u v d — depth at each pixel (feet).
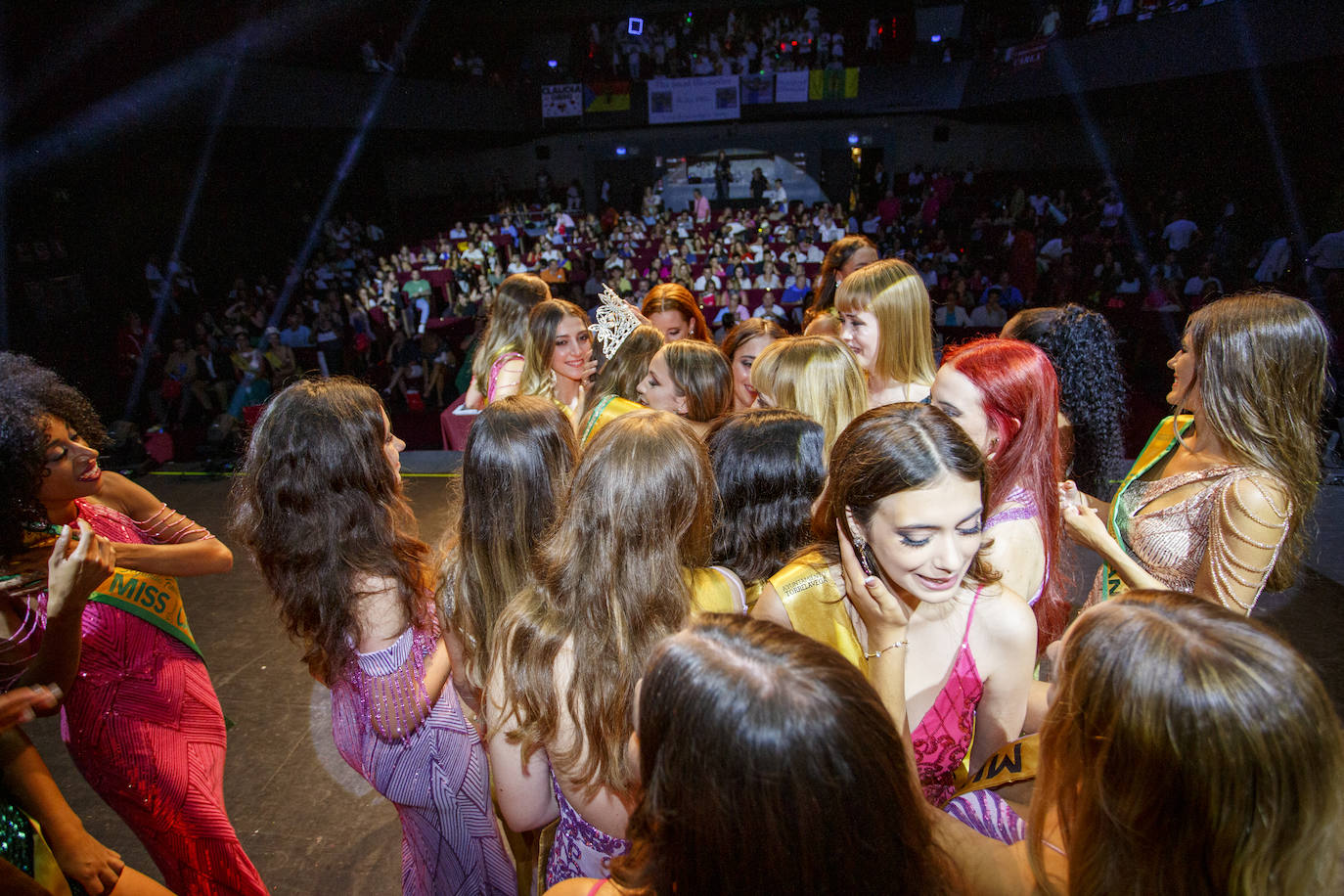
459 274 49.47
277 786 9.27
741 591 5.41
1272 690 2.65
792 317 45.60
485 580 5.50
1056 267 41.34
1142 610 2.99
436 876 6.29
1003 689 5.13
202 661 6.79
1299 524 5.84
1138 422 28.02
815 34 62.08
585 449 4.91
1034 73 50.44
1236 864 2.72
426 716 5.95
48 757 9.88
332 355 39.34
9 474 5.23
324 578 5.54
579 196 65.62
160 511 6.67
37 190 40.19
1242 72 37.70
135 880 5.66
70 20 39.55
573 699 4.56
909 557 4.32
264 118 49.03
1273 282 33.27
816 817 2.50
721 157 65.26
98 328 41.60
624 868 3.07
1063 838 3.21
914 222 53.16
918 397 10.12
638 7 68.33
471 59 64.95
